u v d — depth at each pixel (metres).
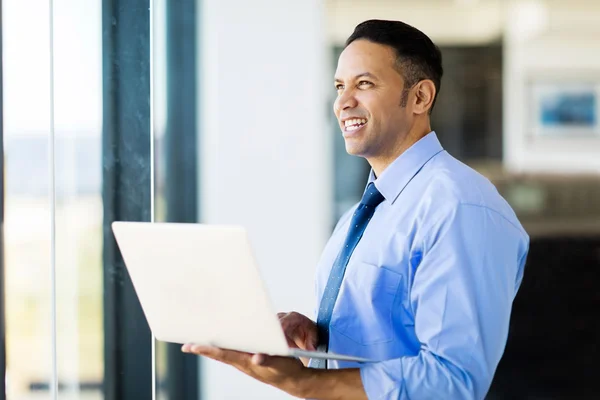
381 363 1.23
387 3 3.86
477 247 1.25
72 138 1.76
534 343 3.86
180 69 3.66
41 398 1.80
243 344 1.19
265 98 3.77
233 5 3.70
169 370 3.51
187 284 1.19
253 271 1.10
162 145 3.62
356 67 1.42
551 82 3.91
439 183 1.32
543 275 3.88
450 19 3.89
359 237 1.43
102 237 1.81
